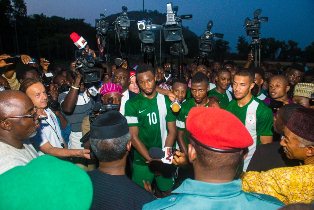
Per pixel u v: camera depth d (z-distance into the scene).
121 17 6.79
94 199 1.96
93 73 4.34
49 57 26.34
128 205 1.96
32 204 0.95
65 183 1.01
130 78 4.85
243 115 3.88
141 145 4.13
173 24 6.13
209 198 1.50
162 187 4.37
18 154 2.33
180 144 4.33
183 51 6.32
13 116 2.31
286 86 4.66
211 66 10.01
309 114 2.03
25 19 28.62
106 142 2.01
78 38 4.32
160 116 4.25
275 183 1.88
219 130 1.48
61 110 4.55
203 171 1.56
